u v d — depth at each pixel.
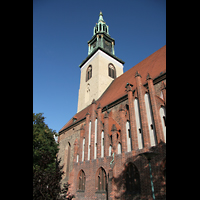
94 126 28.86
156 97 19.55
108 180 20.64
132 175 19.09
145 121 19.42
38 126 39.28
